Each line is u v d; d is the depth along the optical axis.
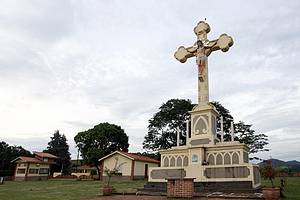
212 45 25.03
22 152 74.00
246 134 52.22
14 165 67.56
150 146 55.41
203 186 19.62
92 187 28.47
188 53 26.44
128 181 39.19
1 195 21.56
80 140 54.81
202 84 24.75
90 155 50.94
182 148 22.88
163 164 23.64
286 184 24.17
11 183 43.84
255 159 51.41
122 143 56.22
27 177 58.06
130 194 17.70
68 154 91.06
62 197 19.08
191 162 21.66
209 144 22.31
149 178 22.91
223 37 24.56
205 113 23.67
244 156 20.73
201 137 23.12
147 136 56.09
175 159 23.14
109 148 54.31
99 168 51.59
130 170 42.28
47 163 63.34
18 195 21.53
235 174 19.19
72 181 45.25
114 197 16.47
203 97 24.38
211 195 15.42
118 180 42.22
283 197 14.95
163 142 54.38
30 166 59.31
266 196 13.70
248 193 16.69
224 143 21.58
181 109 54.09
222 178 19.58
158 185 21.72
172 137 54.09
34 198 18.92
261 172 16.64
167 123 54.78
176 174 21.69
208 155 21.67
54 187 30.59
